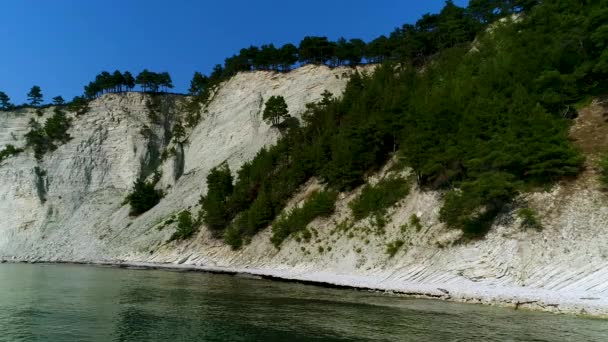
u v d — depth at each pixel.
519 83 58.75
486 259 45.69
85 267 84.31
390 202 62.22
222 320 32.50
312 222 70.56
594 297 36.72
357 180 71.88
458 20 101.25
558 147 48.59
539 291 39.75
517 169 50.34
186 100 143.50
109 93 141.12
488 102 58.16
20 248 108.56
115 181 125.25
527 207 47.31
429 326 30.25
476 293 41.53
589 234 41.88
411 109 70.12
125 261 91.56
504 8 100.12
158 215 102.38
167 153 124.12
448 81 73.25
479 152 52.47
